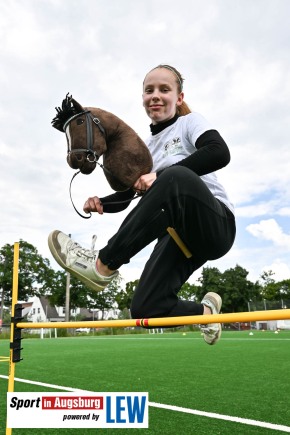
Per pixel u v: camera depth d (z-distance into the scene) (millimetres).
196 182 1797
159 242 2270
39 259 50906
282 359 8367
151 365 7531
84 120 1982
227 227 2020
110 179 2064
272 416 3615
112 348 12367
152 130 2314
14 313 2812
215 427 3291
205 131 1975
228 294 56375
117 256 1817
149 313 2150
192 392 4773
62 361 8469
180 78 2279
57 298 52625
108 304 55125
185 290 59594
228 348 11570
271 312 1448
